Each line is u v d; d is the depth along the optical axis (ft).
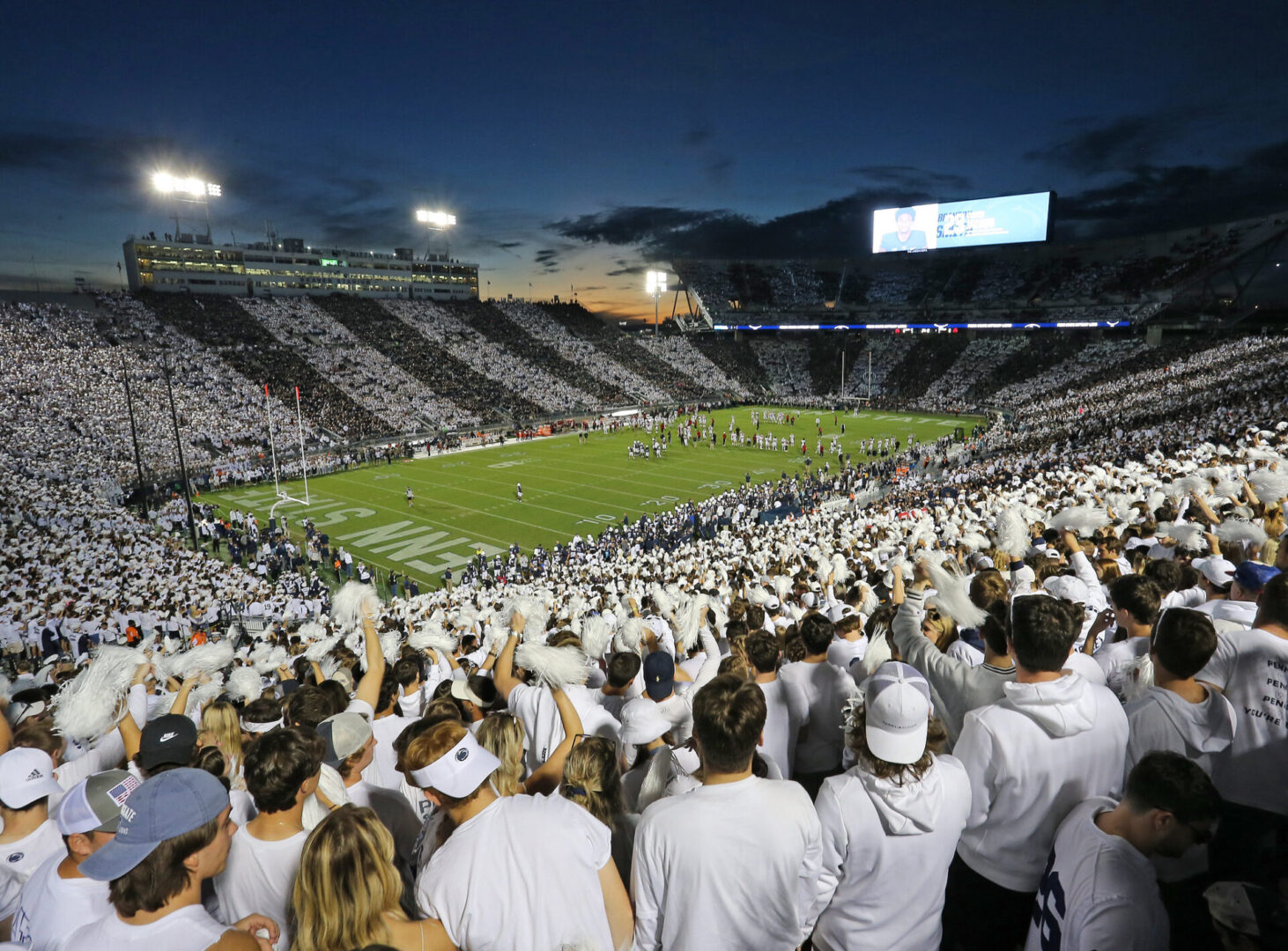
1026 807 9.23
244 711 15.55
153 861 7.59
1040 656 9.07
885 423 204.03
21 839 10.82
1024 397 216.33
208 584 71.36
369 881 7.80
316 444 171.22
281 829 9.52
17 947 9.08
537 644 11.95
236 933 8.02
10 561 73.56
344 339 238.48
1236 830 10.21
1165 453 69.10
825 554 40.93
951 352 264.52
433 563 95.35
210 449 155.43
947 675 11.57
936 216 272.10
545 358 267.80
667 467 151.53
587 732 13.67
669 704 11.92
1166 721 9.89
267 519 115.96
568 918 8.27
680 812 8.52
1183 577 16.92
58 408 154.81
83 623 53.11
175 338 205.77
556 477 142.51
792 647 14.37
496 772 9.39
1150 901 7.48
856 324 297.53
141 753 12.03
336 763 11.50
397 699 16.33
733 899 8.30
